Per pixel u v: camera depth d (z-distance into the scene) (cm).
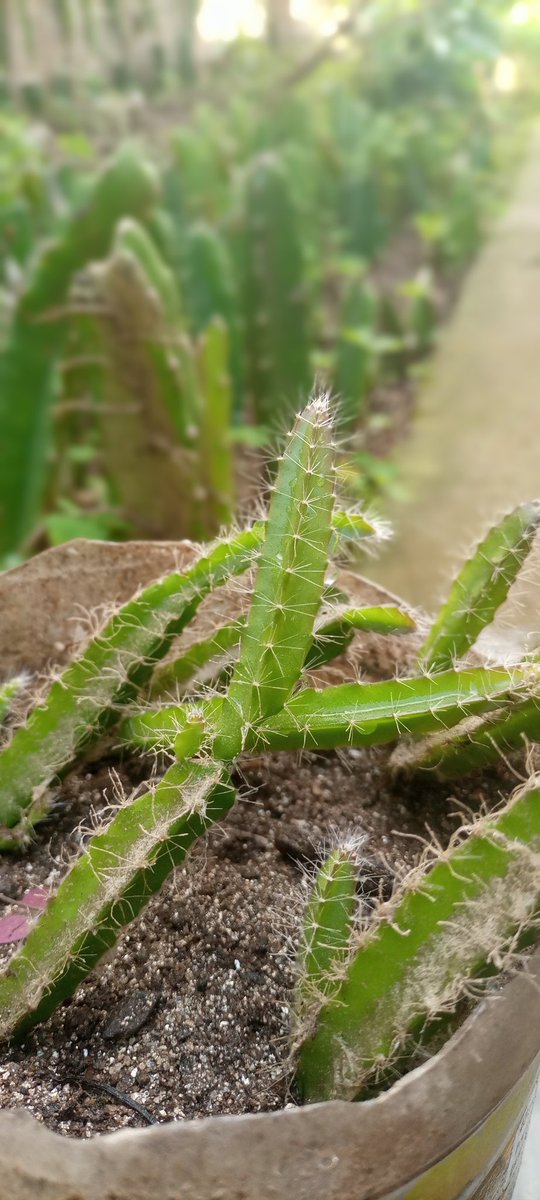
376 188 186
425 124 255
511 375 151
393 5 263
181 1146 19
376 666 39
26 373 74
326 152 211
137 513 74
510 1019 22
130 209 73
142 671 32
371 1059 24
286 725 25
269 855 33
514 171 271
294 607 25
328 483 25
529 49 306
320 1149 19
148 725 32
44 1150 19
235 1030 27
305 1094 25
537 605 36
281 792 35
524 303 182
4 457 76
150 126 249
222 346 71
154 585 30
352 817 34
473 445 128
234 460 100
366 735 26
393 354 150
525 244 216
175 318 71
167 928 30
